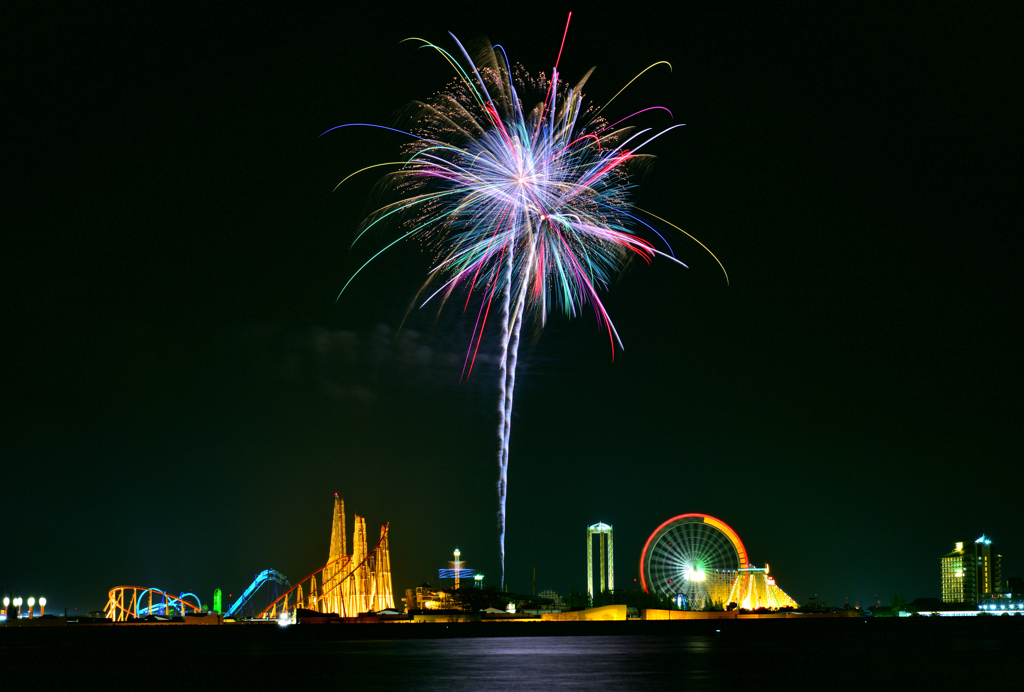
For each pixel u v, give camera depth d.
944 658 100.00
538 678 75.56
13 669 86.94
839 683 72.12
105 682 74.38
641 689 67.56
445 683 71.81
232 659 99.56
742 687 69.12
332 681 73.56
